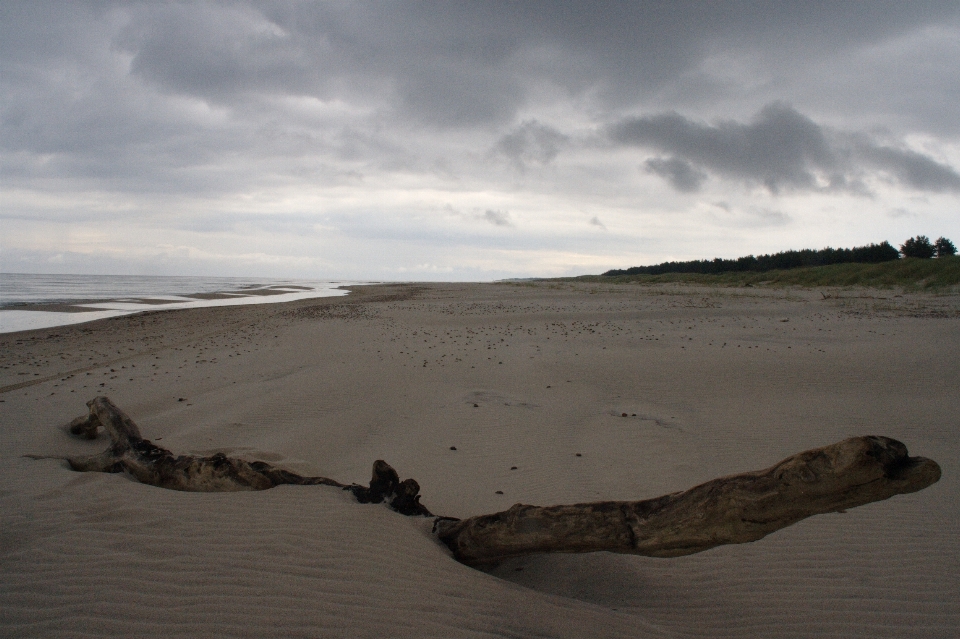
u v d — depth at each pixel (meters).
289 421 9.48
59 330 24.59
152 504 4.83
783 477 3.43
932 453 7.34
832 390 10.98
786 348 15.51
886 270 42.06
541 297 46.94
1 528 4.32
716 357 14.41
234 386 12.25
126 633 3.10
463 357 15.65
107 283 110.75
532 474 7.04
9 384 12.62
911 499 5.94
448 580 3.93
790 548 4.99
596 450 7.92
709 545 3.75
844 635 3.73
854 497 3.28
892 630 3.77
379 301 46.41
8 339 21.38
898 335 17.25
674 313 26.81
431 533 4.80
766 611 4.04
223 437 8.45
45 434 8.34
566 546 4.11
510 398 10.98
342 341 19.31
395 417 9.80
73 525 4.36
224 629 3.16
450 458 7.69
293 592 3.55
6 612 3.26
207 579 3.65
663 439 8.29
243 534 4.29
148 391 11.73
